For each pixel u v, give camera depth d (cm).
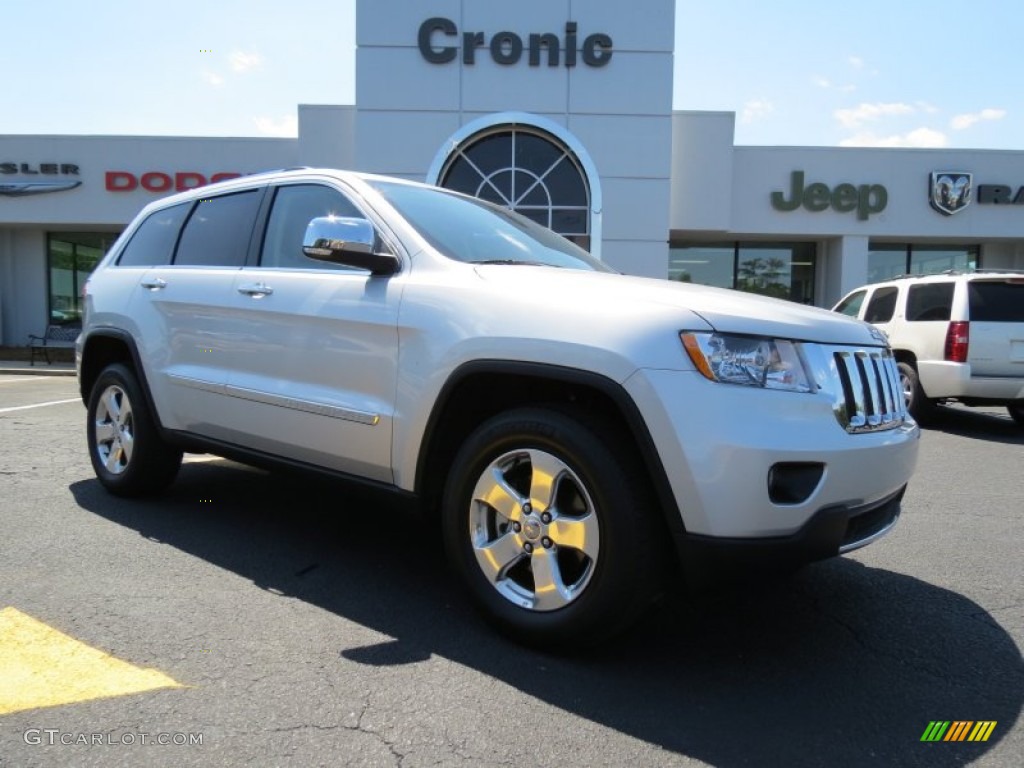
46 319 2073
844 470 262
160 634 293
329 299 344
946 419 1019
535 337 276
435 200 385
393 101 1650
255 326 378
